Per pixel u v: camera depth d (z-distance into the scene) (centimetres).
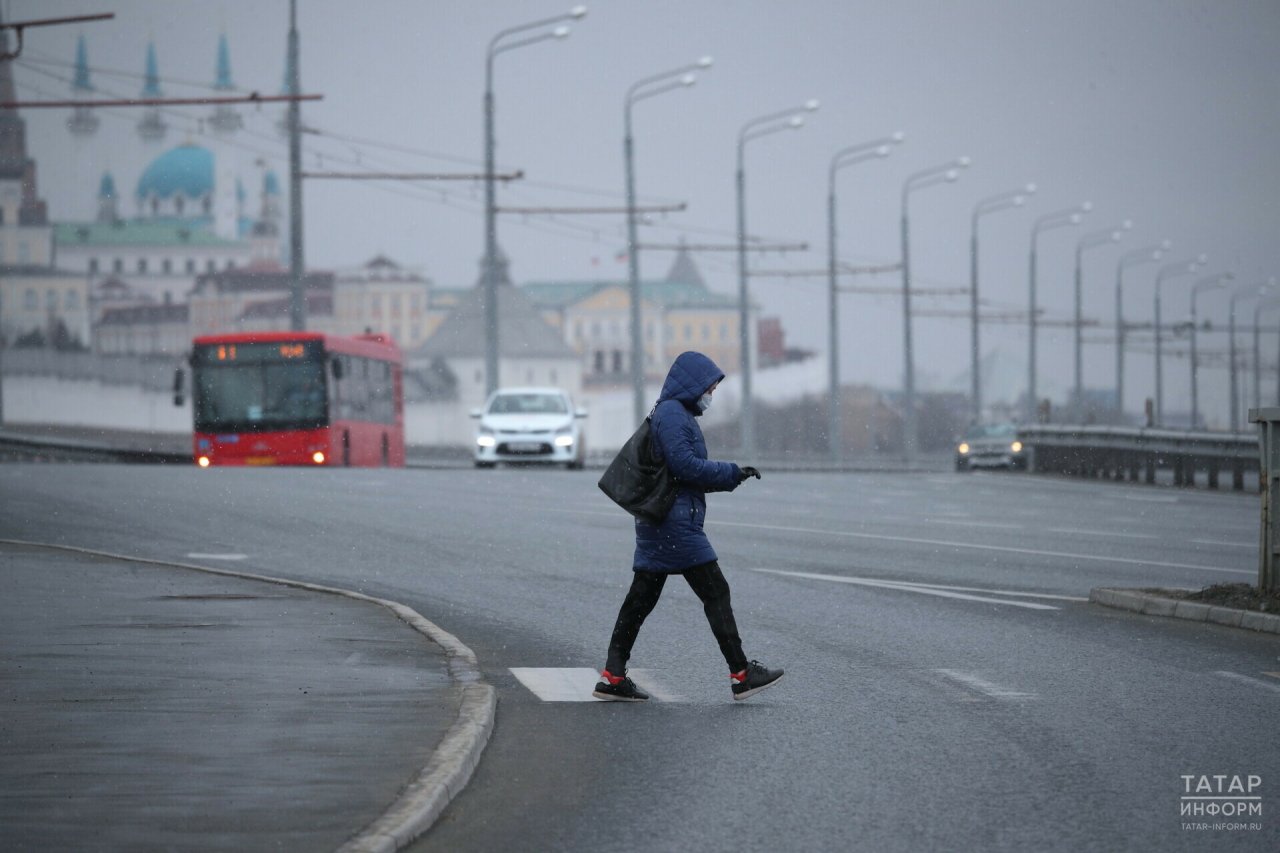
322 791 1783
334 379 10612
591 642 3127
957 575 4338
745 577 4250
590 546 5028
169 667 2642
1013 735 2247
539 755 2105
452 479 8419
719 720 2356
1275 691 2600
